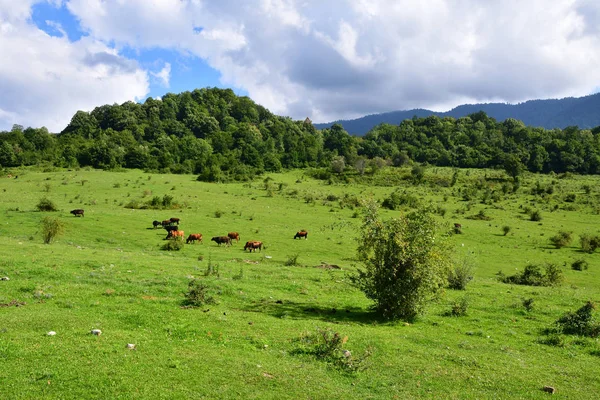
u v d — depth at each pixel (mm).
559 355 17359
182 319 17016
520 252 59156
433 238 20719
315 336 16266
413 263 20422
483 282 35188
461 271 31203
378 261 20969
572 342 19203
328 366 13906
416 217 21250
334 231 64812
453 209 96500
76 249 33625
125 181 111375
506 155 190750
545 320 22828
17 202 68812
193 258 37281
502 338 19203
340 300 24219
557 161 185750
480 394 12797
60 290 19844
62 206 68312
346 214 82188
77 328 14906
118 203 77750
